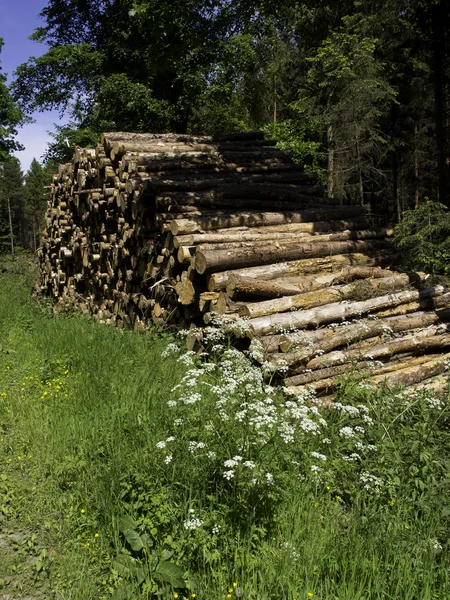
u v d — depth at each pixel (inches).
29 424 198.5
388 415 189.8
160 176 355.6
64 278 518.6
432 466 160.7
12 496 155.6
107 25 914.7
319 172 848.3
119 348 290.4
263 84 971.3
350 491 150.9
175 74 870.4
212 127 1035.9
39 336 331.9
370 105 827.4
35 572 128.1
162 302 324.2
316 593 113.6
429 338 269.0
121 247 373.4
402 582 116.4
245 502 131.9
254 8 449.7
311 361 234.7
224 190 348.8
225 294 257.6
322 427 175.5
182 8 396.2
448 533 135.5
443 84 777.6
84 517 144.0
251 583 116.0
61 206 506.9
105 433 181.5
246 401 164.7
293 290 269.3
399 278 302.8
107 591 120.4
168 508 133.7
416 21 767.1
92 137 886.4
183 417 165.9
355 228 363.6
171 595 116.0
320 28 573.6
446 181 736.3
